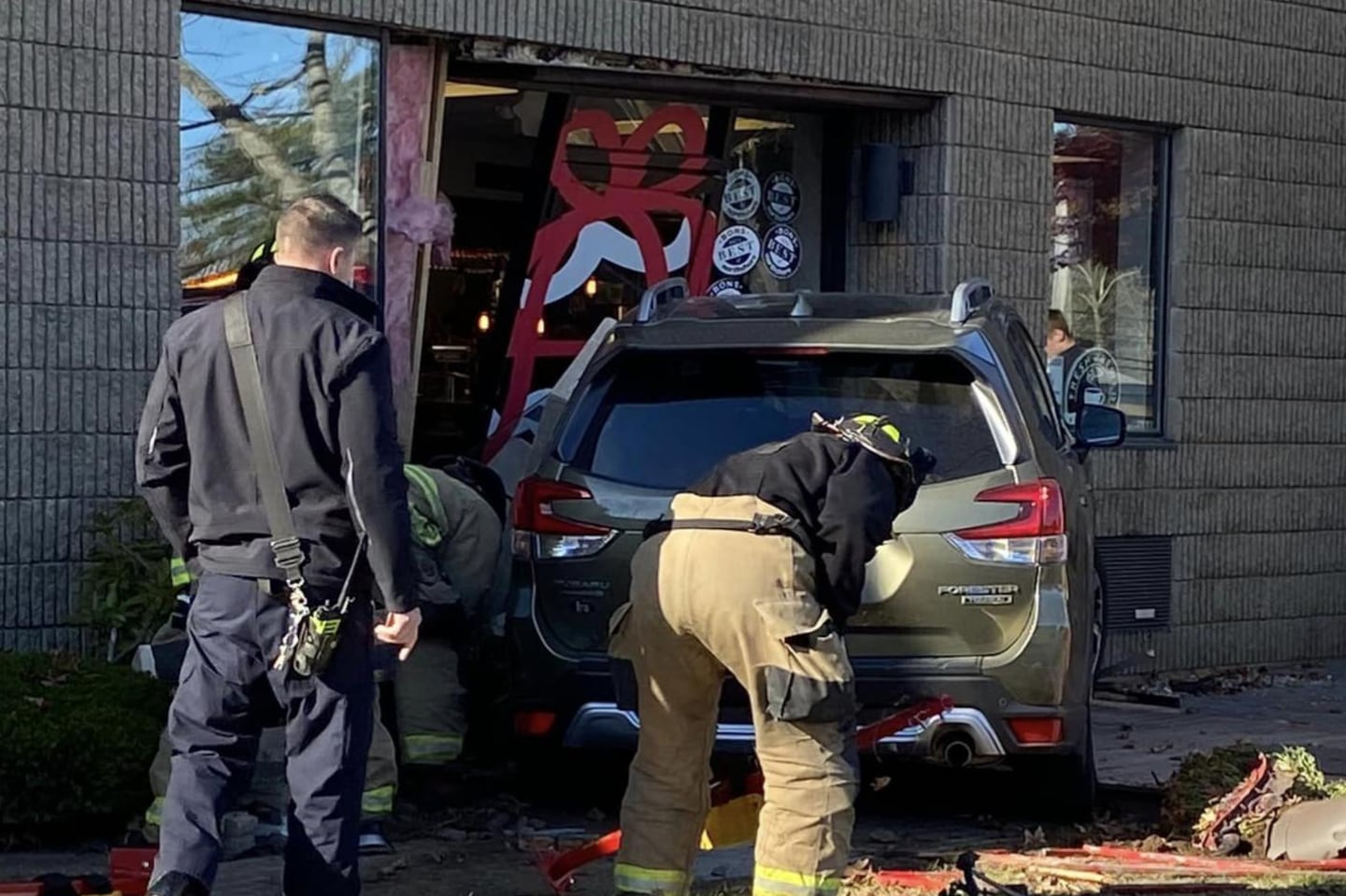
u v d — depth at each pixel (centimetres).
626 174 1139
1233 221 1331
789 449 574
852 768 557
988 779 889
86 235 851
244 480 521
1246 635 1343
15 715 682
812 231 1223
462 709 795
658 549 567
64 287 845
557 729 748
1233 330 1334
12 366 830
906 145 1198
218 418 522
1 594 825
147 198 869
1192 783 778
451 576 815
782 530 555
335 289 532
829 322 759
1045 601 727
